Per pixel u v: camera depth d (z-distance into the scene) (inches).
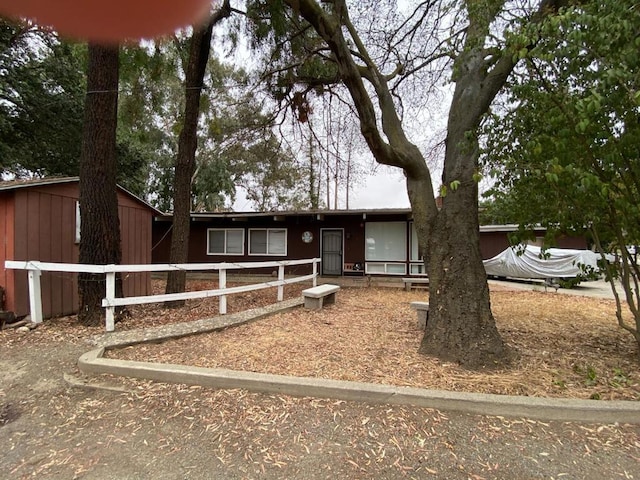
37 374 137.2
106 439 98.5
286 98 343.3
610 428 101.7
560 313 273.1
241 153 447.2
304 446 94.0
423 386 123.3
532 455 89.9
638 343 151.3
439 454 90.4
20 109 478.0
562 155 119.0
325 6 219.1
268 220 553.9
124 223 309.6
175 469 86.4
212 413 109.4
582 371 140.3
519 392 119.9
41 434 101.4
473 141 137.8
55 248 233.9
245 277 529.7
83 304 202.5
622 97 103.1
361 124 157.3
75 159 537.0
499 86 156.0
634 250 154.0
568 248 529.0
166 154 810.2
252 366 140.6
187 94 277.1
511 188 155.6
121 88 330.0
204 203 842.8
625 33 88.7
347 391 115.8
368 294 377.7
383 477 82.7
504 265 498.3
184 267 217.0
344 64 153.6
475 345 146.8
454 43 189.8
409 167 170.2
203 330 188.9
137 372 132.5
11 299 208.2
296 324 216.8
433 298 161.2
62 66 485.1
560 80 114.3
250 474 84.4
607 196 127.4
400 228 500.1
